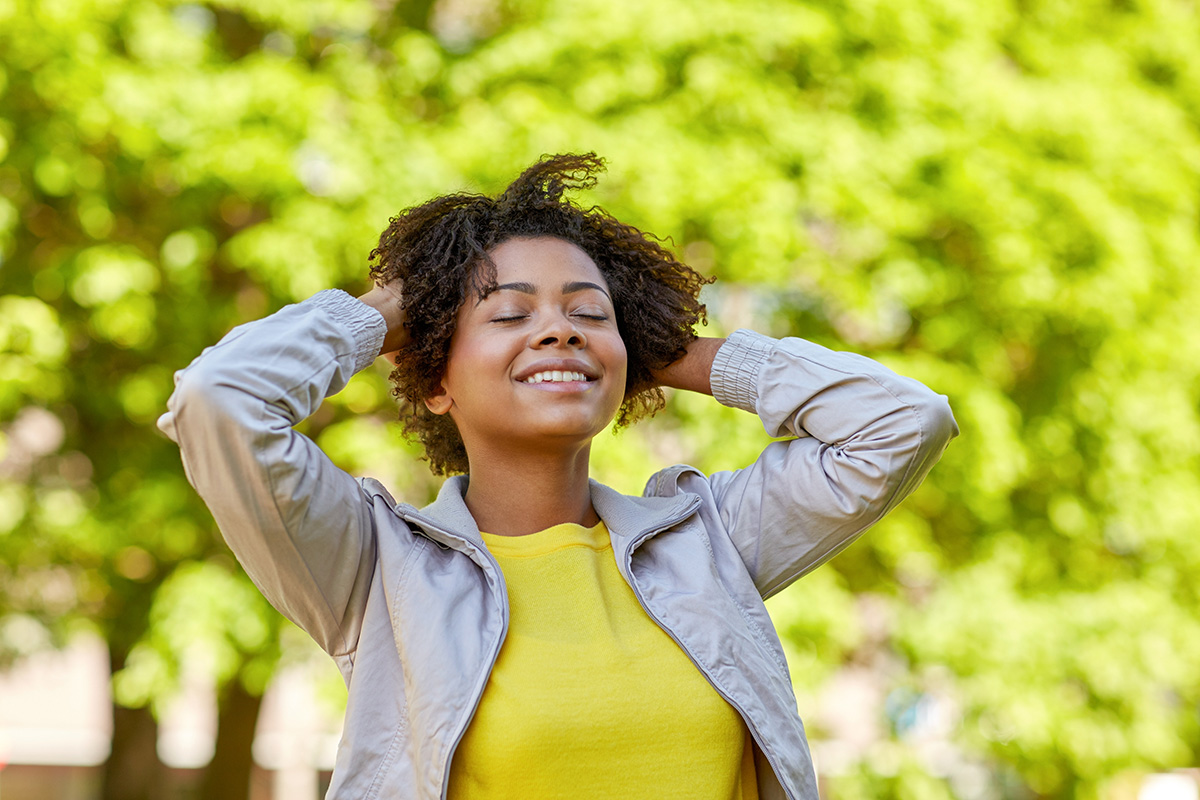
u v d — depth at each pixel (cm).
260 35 631
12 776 1436
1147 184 649
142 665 532
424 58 584
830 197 582
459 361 165
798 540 173
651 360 184
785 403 175
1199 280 664
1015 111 629
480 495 168
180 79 546
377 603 156
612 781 146
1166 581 658
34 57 520
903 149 600
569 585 158
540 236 170
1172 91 722
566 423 158
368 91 580
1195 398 680
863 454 169
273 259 521
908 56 631
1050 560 643
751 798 158
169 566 599
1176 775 985
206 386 145
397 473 576
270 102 545
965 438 582
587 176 184
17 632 638
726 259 577
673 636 154
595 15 588
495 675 148
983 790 726
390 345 170
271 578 154
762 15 594
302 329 155
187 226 561
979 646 594
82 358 581
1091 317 611
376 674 152
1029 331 619
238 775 681
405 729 149
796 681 549
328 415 604
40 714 1491
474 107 573
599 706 147
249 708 686
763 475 176
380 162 544
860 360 174
